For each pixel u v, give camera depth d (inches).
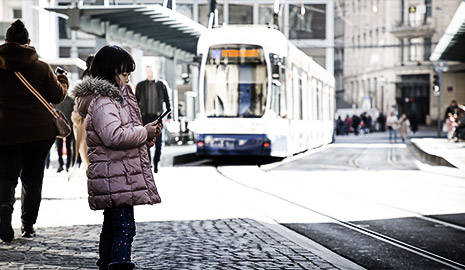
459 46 1270.9
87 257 264.8
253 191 557.9
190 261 262.2
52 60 1075.9
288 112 914.1
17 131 290.0
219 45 863.7
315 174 733.3
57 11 754.8
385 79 3102.9
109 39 837.8
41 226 350.0
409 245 327.9
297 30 2546.8
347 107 3661.4
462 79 2920.8
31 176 302.5
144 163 205.9
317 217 418.6
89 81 201.9
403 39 3152.1
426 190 572.4
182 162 951.6
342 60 3826.3
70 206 435.8
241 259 267.7
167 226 355.3
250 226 357.1
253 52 856.9
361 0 3516.2
